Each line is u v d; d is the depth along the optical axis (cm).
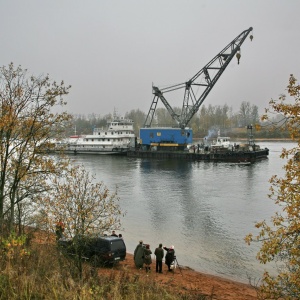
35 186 1950
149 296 986
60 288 844
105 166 7694
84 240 1443
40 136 1870
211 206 3766
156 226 3064
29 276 869
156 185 5138
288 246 1031
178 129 9988
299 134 1016
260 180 5428
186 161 8812
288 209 988
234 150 9012
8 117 1730
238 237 2734
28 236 1631
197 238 2736
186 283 1786
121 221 3206
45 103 1881
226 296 1642
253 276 2012
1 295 769
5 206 2255
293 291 1053
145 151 9869
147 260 1891
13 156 1970
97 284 1040
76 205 1465
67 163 1939
